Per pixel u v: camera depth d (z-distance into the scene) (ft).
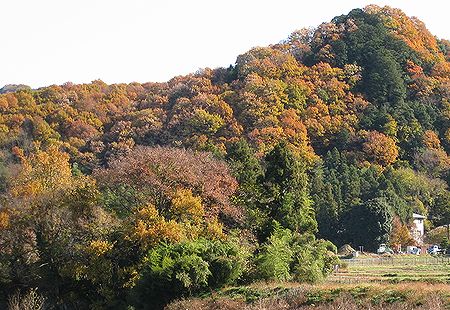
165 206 130.31
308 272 120.06
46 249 129.18
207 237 126.72
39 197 133.59
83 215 131.95
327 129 318.45
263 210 153.38
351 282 111.75
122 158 155.43
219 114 292.40
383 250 259.19
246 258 119.55
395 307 78.33
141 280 111.14
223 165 149.48
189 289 109.19
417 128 332.60
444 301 78.59
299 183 156.04
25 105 312.09
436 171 320.91
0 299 127.03
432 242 282.36
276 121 291.17
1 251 130.31
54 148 179.52
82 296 127.54
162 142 280.92
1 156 270.05
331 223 270.05
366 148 312.71
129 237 121.70
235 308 95.61
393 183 297.74
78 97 329.11
